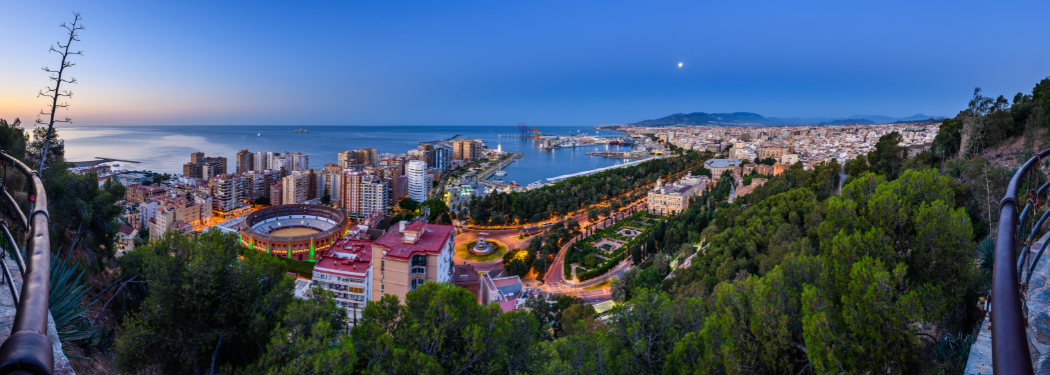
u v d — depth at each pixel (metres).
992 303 5.41
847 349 17.33
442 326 25.00
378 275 72.06
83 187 40.97
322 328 21.05
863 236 19.75
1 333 9.80
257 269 25.19
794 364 21.02
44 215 7.22
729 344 21.16
